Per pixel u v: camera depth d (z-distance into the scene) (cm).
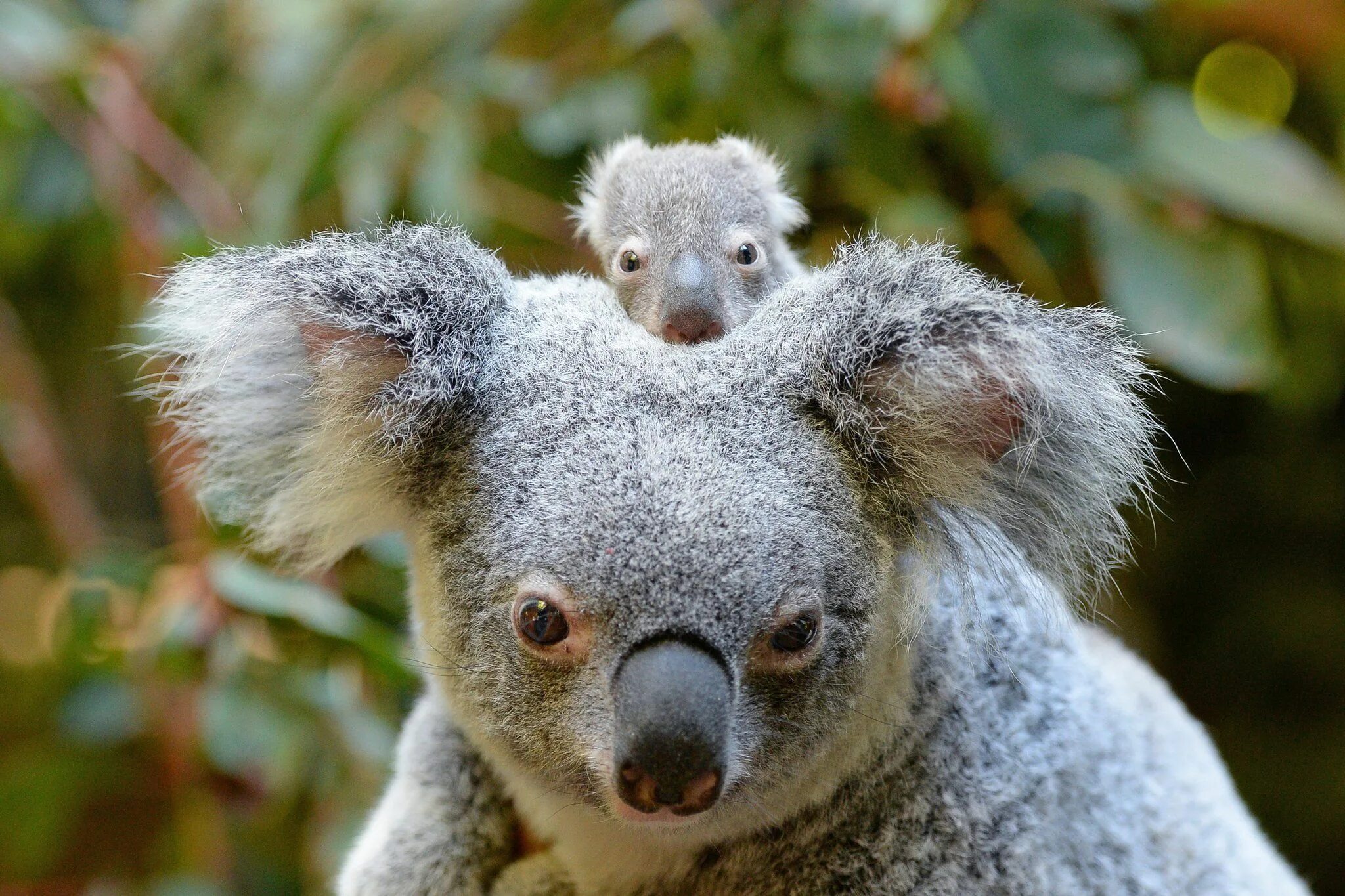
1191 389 193
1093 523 112
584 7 161
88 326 202
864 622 110
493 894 116
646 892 115
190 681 139
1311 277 161
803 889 113
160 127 155
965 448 112
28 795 164
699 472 108
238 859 158
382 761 137
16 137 173
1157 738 119
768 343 111
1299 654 204
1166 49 168
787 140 152
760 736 109
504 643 109
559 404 110
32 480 181
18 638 196
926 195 149
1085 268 157
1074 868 113
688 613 107
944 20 141
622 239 124
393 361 111
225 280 111
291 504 114
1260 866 122
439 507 111
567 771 110
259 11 162
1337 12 163
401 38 156
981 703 114
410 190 160
